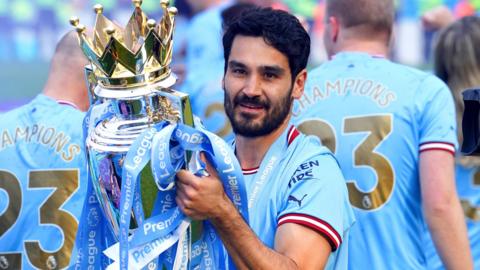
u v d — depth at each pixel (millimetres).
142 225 2617
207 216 2588
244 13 2992
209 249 2771
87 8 11297
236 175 2613
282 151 3064
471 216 4570
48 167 3896
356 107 4098
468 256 3971
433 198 3951
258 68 2934
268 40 2922
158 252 2631
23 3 11609
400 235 4051
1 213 3924
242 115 2969
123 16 11102
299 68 3014
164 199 2641
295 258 2830
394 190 4051
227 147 2604
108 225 2814
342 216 2963
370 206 4055
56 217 3885
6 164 3926
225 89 3012
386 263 4051
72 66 3988
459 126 4586
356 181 4070
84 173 3883
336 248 2926
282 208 2984
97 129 2705
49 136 3914
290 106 3041
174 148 2570
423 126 4020
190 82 5852
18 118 3969
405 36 11125
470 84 4617
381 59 4160
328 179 2975
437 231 3961
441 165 3969
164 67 2668
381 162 4043
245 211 2672
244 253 2668
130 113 2646
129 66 2602
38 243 3902
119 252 2578
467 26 4645
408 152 4039
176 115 2613
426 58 11102
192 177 2547
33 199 3898
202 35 6316
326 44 4324
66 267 3896
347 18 4195
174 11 2672
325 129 4121
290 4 10727
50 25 11602
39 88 11141
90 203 2826
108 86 2641
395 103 4051
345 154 4086
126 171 2525
